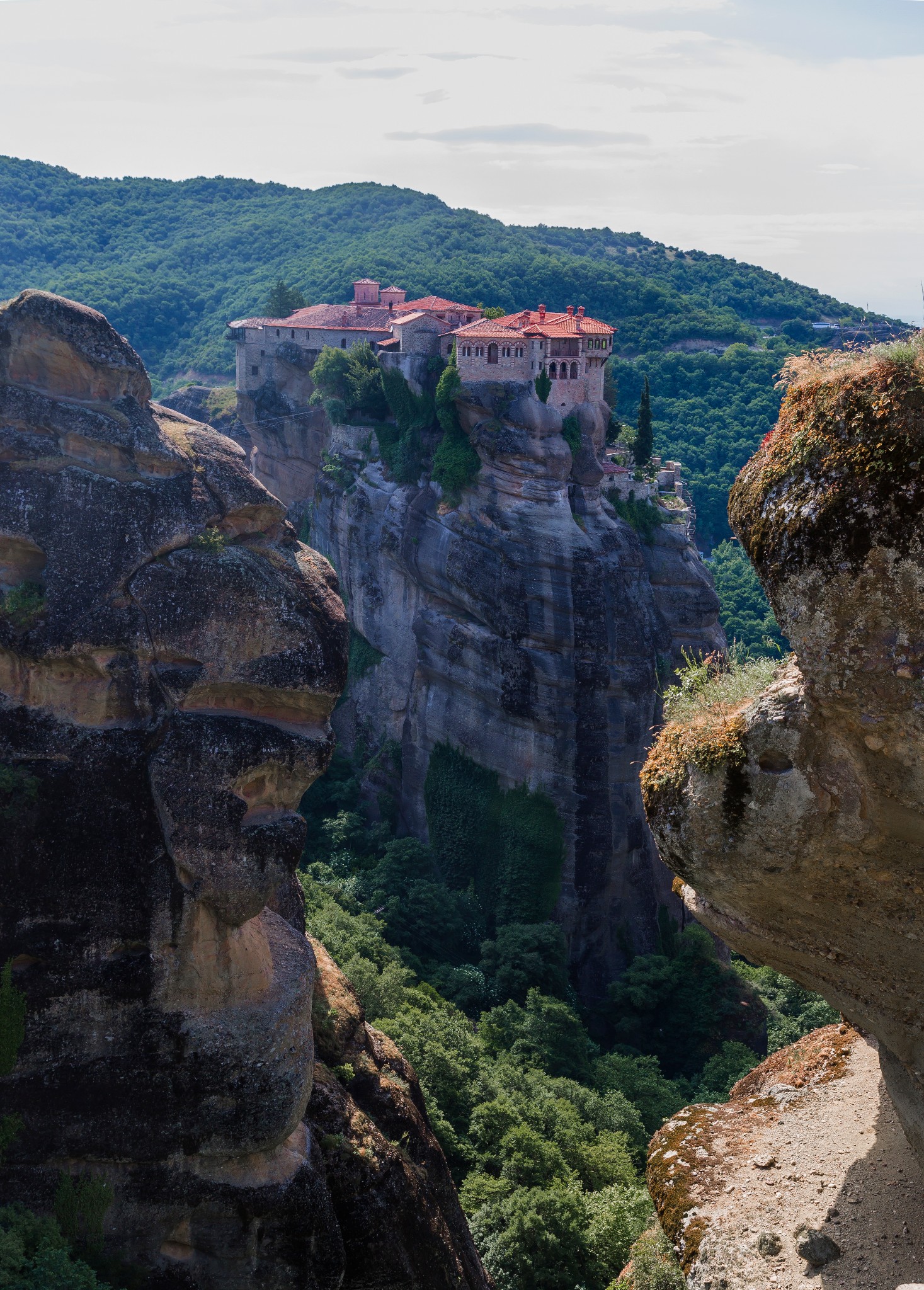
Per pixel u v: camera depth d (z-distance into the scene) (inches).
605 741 3164.4
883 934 497.4
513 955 2869.1
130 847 1098.1
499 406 3218.5
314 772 1171.9
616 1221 1515.7
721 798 489.4
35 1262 975.6
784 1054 752.3
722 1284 556.4
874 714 426.9
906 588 407.2
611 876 3184.1
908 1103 539.8
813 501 427.8
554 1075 2383.1
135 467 1175.0
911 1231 532.7
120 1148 1084.5
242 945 1132.5
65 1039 1083.9
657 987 2952.8
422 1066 1923.0
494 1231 1558.8
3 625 1109.7
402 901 3011.8
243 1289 1098.7
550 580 3134.8
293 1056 1134.4
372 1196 1195.9
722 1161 623.2
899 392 409.4
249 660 1155.9
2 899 1079.0
